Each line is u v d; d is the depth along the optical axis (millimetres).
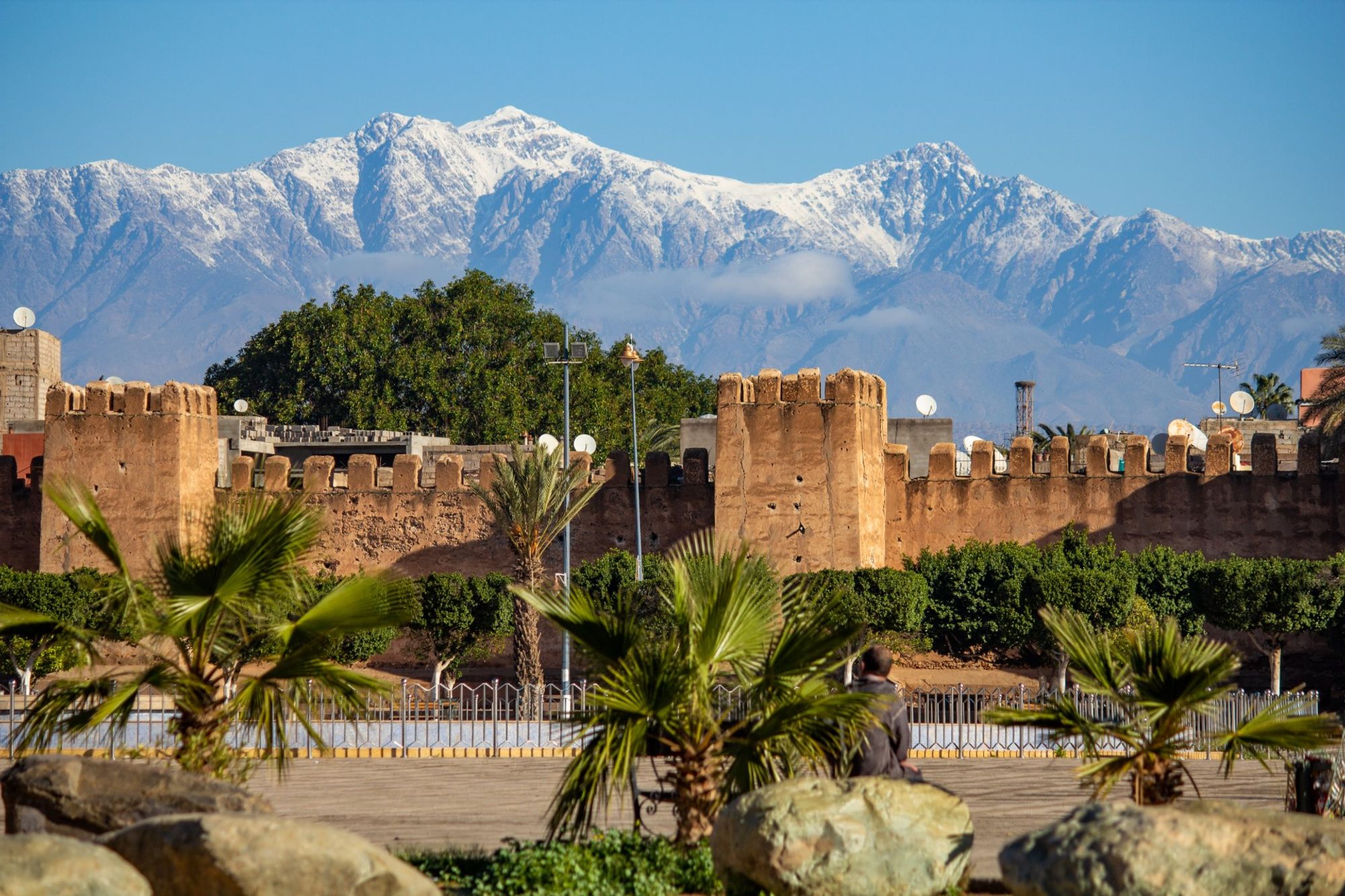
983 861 67250
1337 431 199875
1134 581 178000
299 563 73625
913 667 189125
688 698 59719
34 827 54188
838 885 49438
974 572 185000
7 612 68500
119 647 168000
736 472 192625
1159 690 57125
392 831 81312
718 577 61438
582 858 57906
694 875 57031
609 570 190875
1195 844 43531
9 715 115750
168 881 43844
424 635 190750
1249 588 174000
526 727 133875
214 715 66875
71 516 67375
